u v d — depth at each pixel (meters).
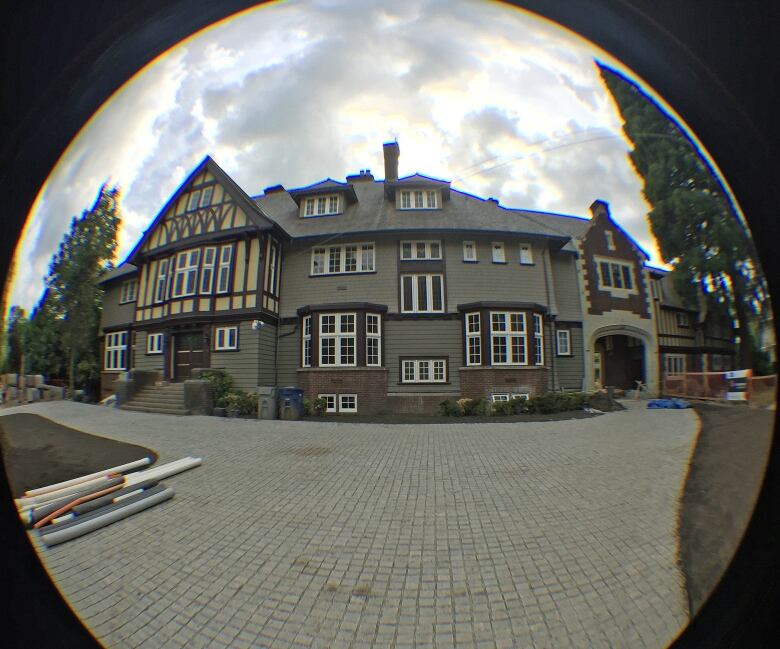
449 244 13.63
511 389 12.12
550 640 1.65
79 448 5.31
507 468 4.52
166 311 12.83
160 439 6.37
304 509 3.27
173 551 2.53
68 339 5.18
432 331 13.05
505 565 2.29
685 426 5.91
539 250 13.73
